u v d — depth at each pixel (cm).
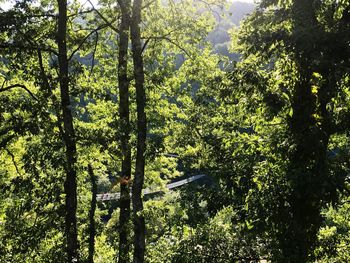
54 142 1454
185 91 1725
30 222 1797
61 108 1478
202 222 1285
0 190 1694
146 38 1652
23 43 1409
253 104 1164
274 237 1111
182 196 1285
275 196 1030
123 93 1581
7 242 1675
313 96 1039
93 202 1911
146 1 1709
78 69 1577
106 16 1761
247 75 1101
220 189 1235
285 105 1074
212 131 1452
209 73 1667
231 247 1317
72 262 1496
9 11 1322
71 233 1496
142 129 1476
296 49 1005
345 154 1009
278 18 1085
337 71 975
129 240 1480
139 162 1459
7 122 1432
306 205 1065
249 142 1141
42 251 1788
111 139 1401
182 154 1469
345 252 1314
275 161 1060
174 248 1379
